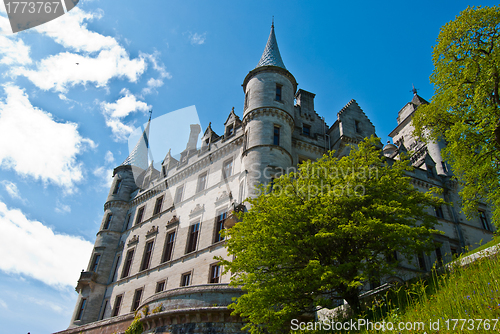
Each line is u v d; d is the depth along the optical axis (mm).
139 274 35094
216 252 28031
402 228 14797
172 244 34000
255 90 31953
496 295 8531
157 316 22250
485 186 22578
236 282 17891
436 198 18297
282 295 15734
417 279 14922
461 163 22719
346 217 16797
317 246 16562
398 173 18438
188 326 20781
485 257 11656
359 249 16703
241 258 16656
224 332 20016
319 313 19672
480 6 21359
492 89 20266
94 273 39000
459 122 21078
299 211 16812
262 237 16312
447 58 22641
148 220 39344
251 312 16484
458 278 11445
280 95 32031
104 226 43312
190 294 21891
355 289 16047
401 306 12250
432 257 30078
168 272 31547
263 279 16672
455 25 21859
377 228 15219
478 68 20750
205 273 27688
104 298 38062
